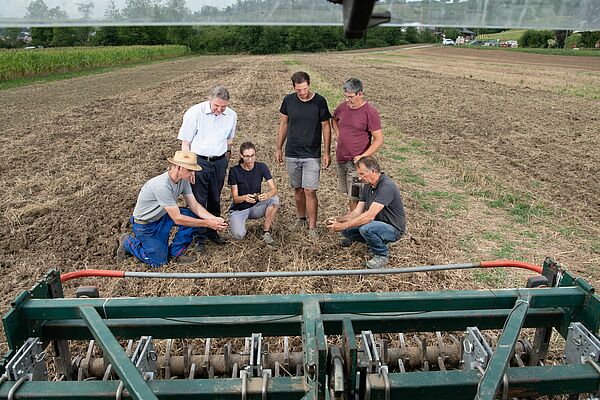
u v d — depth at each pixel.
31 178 9.66
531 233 7.23
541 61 48.56
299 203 7.11
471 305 3.16
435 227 7.37
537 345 3.64
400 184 9.45
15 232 7.09
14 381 2.73
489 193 8.95
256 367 3.09
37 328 3.18
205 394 2.67
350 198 6.67
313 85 25.91
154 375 3.29
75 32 60.56
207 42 84.00
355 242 6.65
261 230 7.15
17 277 5.87
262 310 3.08
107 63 46.91
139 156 11.41
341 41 87.69
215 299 3.09
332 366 2.55
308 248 6.53
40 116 16.72
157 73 37.66
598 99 21.17
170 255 6.27
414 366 3.68
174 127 14.83
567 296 3.19
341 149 6.56
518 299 3.09
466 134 14.07
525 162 11.01
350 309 3.11
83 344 4.36
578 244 6.89
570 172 10.27
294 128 6.52
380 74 35.59
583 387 2.80
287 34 83.94
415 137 13.72
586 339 3.04
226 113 6.40
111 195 8.69
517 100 21.11
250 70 40.09
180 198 8.72
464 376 2.73
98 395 2.65
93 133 13.84
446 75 34.53
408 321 3.38
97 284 5.60
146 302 3.07
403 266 6.08
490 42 90.50
